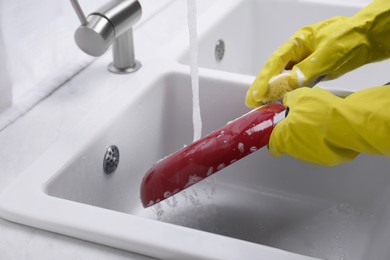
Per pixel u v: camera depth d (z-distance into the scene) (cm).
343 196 104
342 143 68
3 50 89
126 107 97
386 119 64
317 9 137
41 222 71
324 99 70
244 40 141
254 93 88
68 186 84
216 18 125
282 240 98
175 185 82
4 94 92
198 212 102
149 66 108
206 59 123
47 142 88
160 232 68
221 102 106
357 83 141
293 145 72
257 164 108
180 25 124
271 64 89
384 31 85
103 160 92
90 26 90
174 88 108
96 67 108
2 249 69
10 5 91
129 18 96
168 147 112
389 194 98
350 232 99
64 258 67
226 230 100
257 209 105
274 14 141
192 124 110
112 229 69
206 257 65
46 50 102
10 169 82
